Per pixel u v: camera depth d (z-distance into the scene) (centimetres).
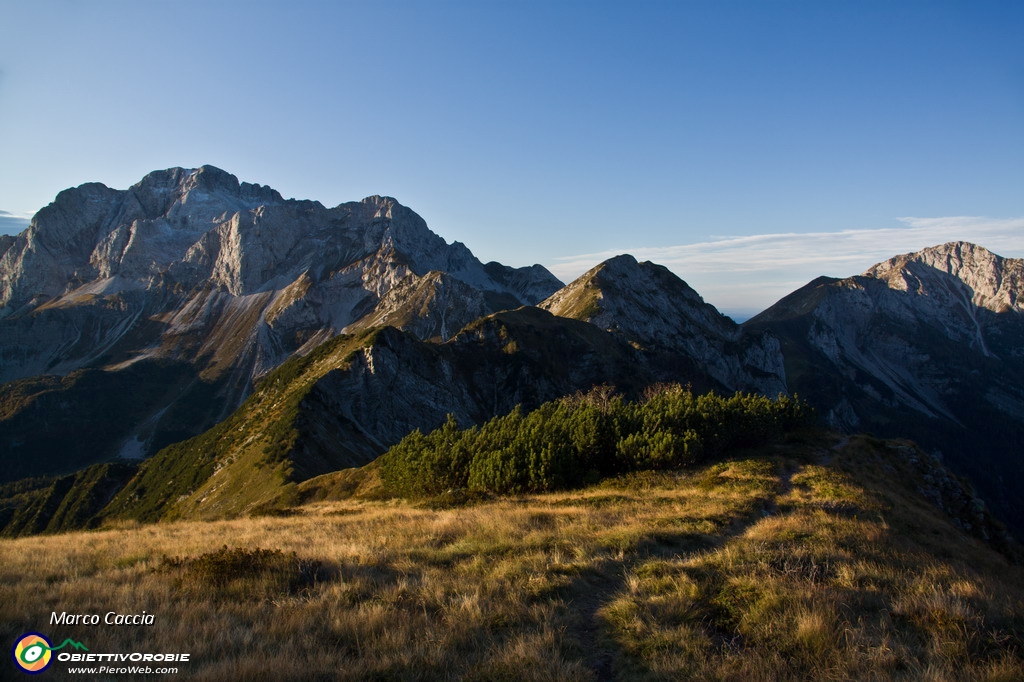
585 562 1370
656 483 2948
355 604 1104
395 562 1446
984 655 884
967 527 3381
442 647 896
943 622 972
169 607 1071
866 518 2144
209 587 1199
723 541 1658
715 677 814
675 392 4606
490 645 920
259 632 954
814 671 831
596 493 2822
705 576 1228
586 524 1884
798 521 1855
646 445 3347
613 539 1606
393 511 2952
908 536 2066
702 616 1035
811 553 1419
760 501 2272
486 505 2755
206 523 2861
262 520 2853
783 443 3900
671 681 812
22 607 1027
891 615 1039
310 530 2170
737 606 1059
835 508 2247
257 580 1230
